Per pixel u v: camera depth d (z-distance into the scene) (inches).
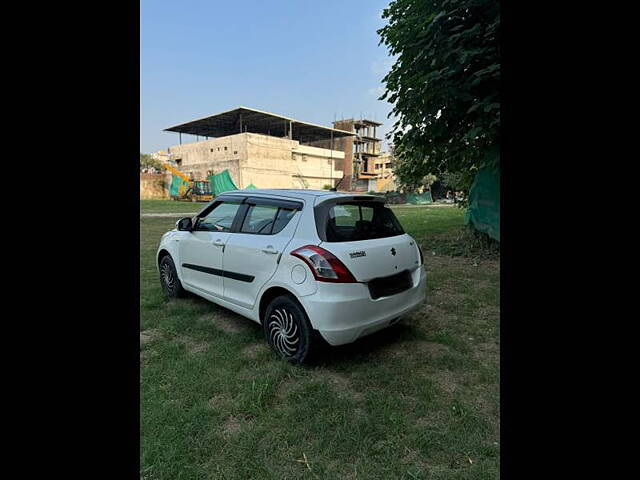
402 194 1657.2
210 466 79.9
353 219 130.6
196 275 171.9
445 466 79.9
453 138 294.2
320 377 116.6
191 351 136.1
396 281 129.5
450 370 122.0
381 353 134.0
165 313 174.9
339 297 112.4
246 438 88.3
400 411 99.0
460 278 240.2
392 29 275.3
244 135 1579.7
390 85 293.3
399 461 81.4
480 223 324.5
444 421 94.9
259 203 147.1
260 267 133.0
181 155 1871.3
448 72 232.8
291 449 85.4
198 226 174.4
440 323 163.8
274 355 129.8
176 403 102.6
